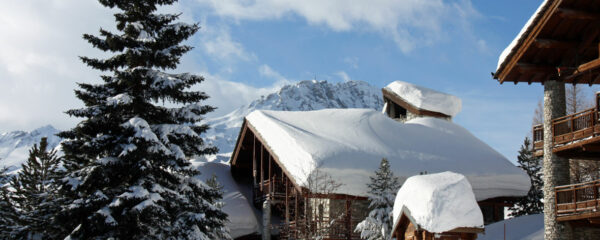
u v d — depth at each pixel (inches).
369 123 1765.5
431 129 1859.0
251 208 1718.8
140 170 951.6
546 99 984.9
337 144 1553.9
